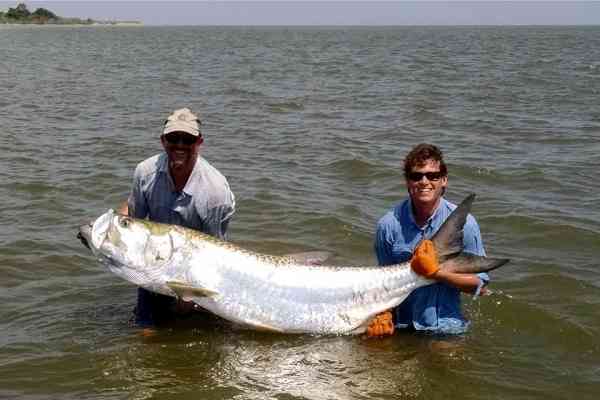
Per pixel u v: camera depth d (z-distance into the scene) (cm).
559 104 2434
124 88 3097
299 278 691
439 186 683
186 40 10662
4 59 5112
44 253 936
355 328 699
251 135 1853
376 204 1191
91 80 3478
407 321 721
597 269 894
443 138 1789
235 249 695
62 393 607
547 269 888
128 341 702
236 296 691
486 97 2652
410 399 602
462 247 683
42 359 662
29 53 6009
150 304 746
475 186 1293
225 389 613
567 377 642
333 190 1276
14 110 2317
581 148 1638
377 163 1452
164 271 685
